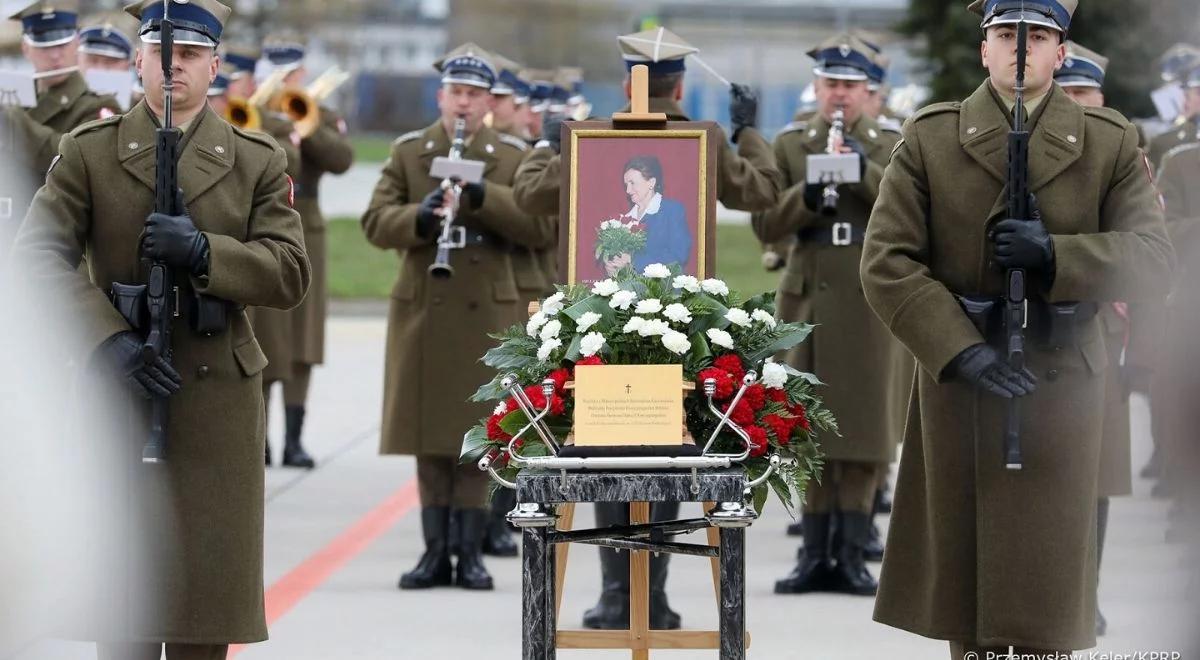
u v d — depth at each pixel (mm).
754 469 9703
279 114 22609
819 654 13555
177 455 10578
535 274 16875
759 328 10102
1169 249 10570
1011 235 10234
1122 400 14688
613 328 9812
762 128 54656
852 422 16281
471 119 16406
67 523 10320
